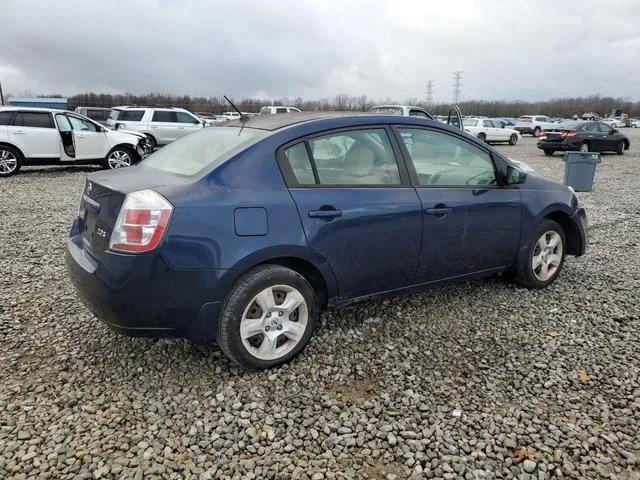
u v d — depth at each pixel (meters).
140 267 2.59
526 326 3.69
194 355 3.18
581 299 4.20
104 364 3.07
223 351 2.92
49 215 7.50
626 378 2.99
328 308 3.26
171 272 2.62
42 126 11.98
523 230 4.12
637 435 2.48
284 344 3.09
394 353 3.27
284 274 2.95
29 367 3.02
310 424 2.55
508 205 3.96
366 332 3.55
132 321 2.68
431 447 2.39
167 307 2.67
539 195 4.24
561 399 2.78
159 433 2.46
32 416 2.56
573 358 3.22
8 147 11.66
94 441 2.39
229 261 2.73
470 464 2.28
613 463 2.29
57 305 3.92
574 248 4.69
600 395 2.82
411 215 3.38
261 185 2.89
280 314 3.03
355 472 2.24
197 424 2.53
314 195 3.03
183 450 2.35
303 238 2.95
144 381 2.89
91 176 3.23
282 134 3.05
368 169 3.31
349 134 3.27
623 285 4.55
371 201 3.22
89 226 2.98
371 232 3.22
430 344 3.40
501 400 2.77
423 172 3.56
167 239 2.59
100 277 2.67
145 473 2.20
